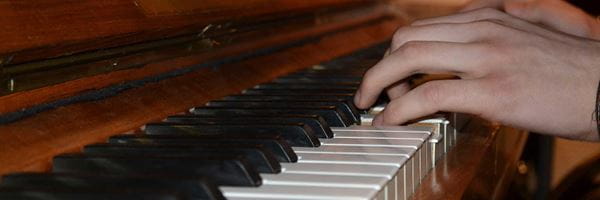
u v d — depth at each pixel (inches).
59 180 20.4
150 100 28.2
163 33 28.7
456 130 29.1
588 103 27.6
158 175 20.5
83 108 25.7
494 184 29.6
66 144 23.7
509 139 33.7
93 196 19.2
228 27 33.8
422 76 35.0
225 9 31.7
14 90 24.0
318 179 21.7
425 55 27.8
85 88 26.4
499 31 28.6
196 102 30.0
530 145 63.8
